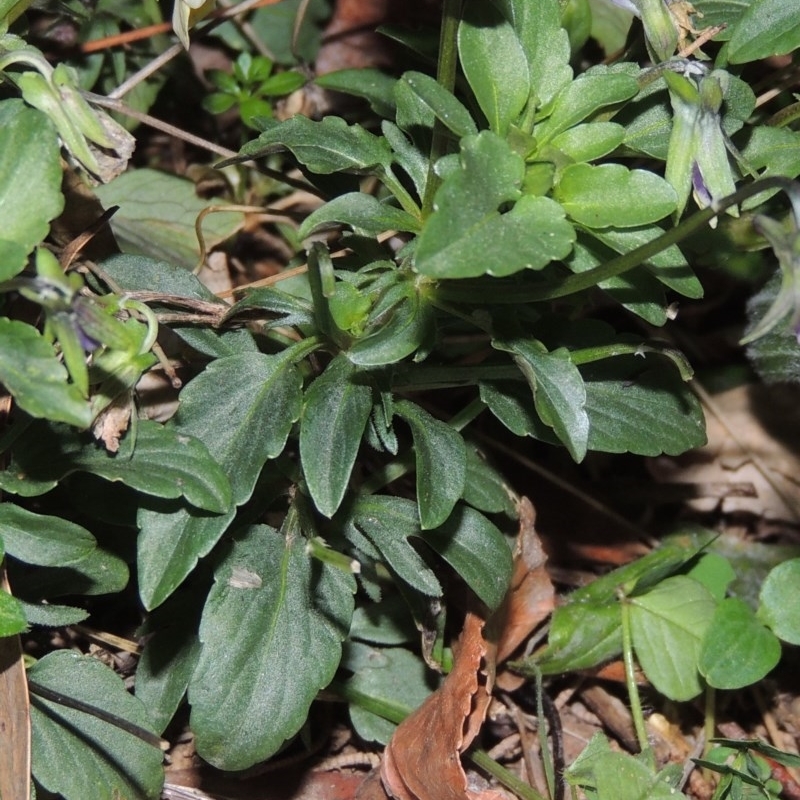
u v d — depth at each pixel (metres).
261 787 0.55
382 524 0.52
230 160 0.52
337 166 0.51
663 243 0.49
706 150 0.50
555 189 0.50
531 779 0.56
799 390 0.62
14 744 0.50
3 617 0.49
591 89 0.51
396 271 0.51
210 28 0.58
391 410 0.51
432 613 0.54
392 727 0.55
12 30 0.55
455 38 0.51
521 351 0.51
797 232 0.48
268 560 0.52
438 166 0.50
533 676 0.57
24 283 0.47
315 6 0.63
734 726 0.58
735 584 0.61
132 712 0.51
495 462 0.60
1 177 0.49
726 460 0.62
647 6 0.52
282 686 0.52
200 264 0.59
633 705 0.56
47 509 0.53
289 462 0.53
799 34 0.52
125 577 0.52
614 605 0.57
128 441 0.50
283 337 0.54
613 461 0.62
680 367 0.53
